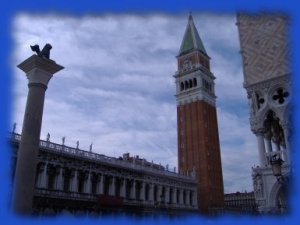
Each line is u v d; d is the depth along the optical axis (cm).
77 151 6725
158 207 8350
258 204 3550
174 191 9494
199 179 11088
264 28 3366
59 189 6153
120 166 7719
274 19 3231
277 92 3459
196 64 12850
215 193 11106
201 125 11825
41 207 5719
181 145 12031
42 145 6056
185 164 11662
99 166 7188
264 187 3556
